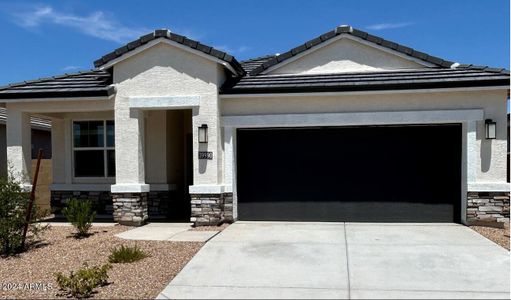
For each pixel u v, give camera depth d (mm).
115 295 7379
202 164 12992
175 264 8914
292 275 8203
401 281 7805
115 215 13344
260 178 13656
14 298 7402
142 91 13289
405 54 13461
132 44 13156
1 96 13508
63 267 9023
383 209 13109
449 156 12875
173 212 15641
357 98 12797
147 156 15359
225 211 13289
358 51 13812
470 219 12242
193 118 13086
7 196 10117
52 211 15859
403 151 13055
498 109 12180
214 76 12984
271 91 12781
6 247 10039
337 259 9109
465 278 7918
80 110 13742
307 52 13961
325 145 13398
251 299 7109
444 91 12180
